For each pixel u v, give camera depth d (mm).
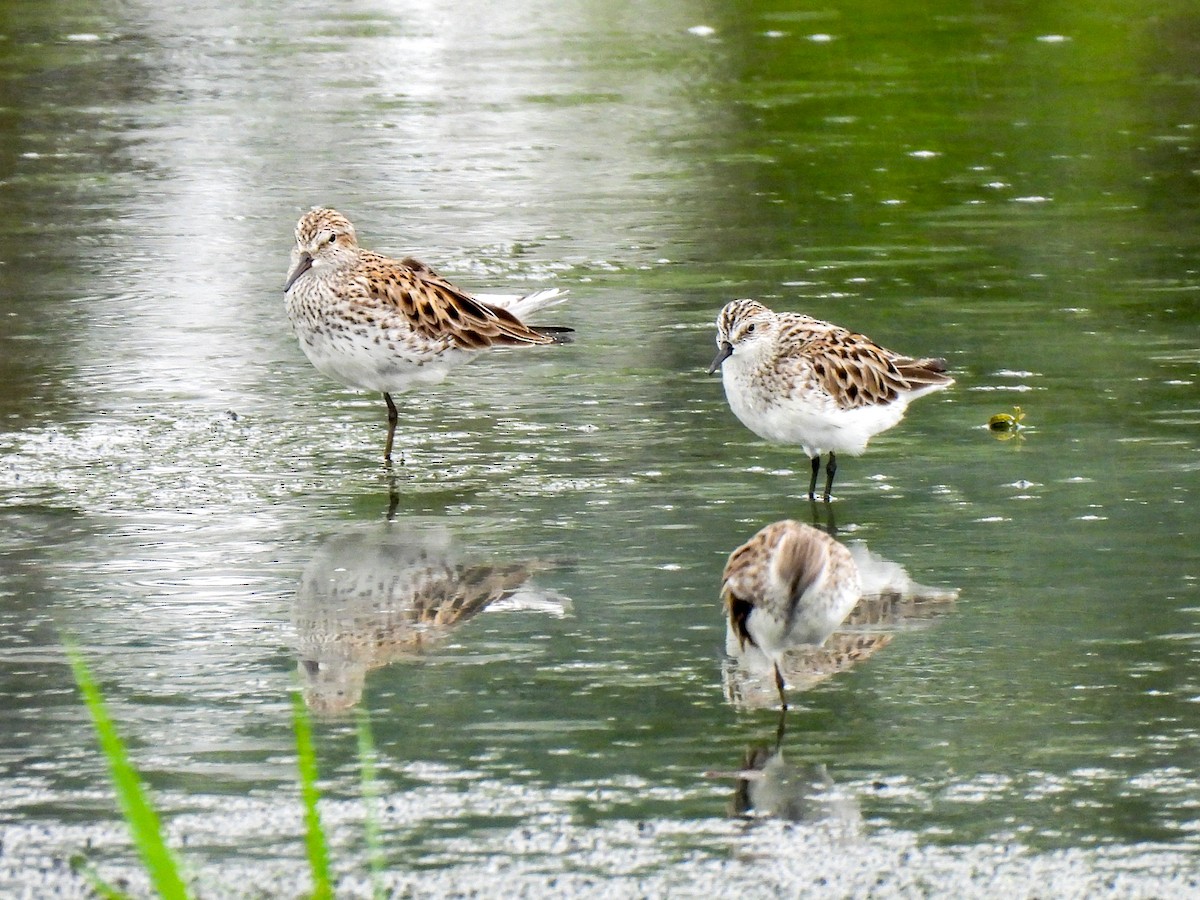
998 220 22750
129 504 13859
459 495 14094
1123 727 9836
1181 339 17859
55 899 8211
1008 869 8336
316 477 14562
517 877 8336
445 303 15578
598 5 39500
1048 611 11539
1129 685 10383
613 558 12633
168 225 23312
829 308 19062
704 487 14273
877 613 11547
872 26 36406
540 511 13688
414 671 10711
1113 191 24125
